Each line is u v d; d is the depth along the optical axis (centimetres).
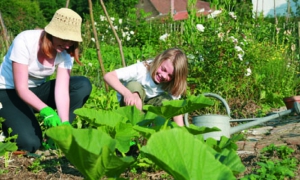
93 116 307
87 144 201
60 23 372
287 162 330
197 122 441
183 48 753
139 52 1219
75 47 393
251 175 299
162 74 400
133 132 297
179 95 417
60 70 414
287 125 564
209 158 197
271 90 784
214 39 711
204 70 702
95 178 200
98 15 1730
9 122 395
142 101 416
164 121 315
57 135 193
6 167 348
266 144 447
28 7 3175
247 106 702
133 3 2325
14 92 404
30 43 388
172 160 187
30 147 393
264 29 1088
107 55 1141
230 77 712
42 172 338
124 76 407
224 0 938
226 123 438
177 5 4212
